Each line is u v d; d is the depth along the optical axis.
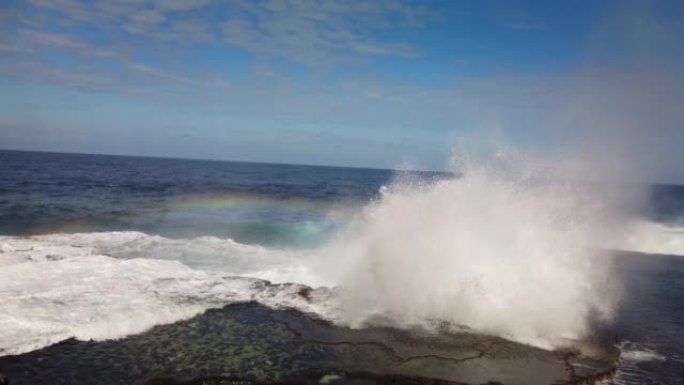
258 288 8.44
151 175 40.91
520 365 6.03
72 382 5.15
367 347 6.33
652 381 5.81
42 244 11.57
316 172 74.62
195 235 14.29
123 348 6.01
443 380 5.53
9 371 5.30
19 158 70.06
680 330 7.64
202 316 7.16
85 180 30.92
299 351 6.13
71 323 6.49
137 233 13.26
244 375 5.45
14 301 7.05
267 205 20.92
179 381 5.25
